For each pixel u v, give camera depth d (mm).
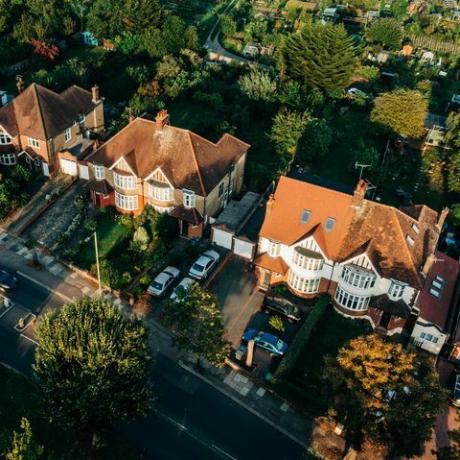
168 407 59500
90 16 139500
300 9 181375
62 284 72688
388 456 52844
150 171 79500
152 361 57000
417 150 113062
